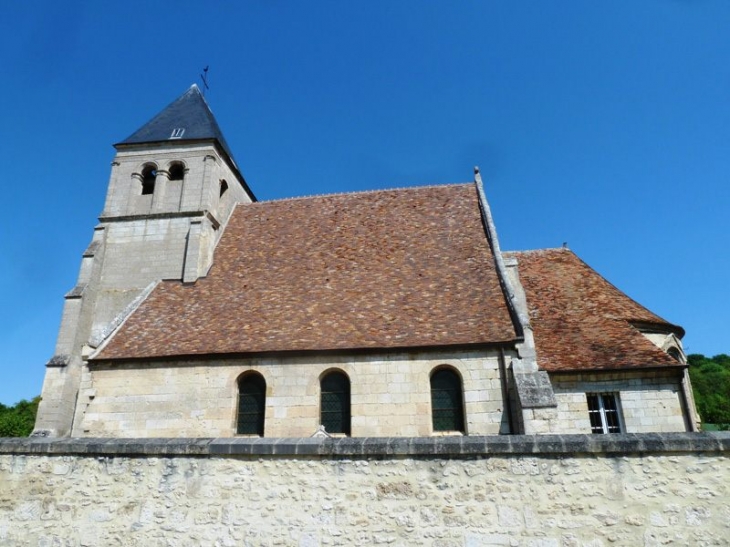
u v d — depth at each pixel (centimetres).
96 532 809
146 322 1816
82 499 829
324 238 2158
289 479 795
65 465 854
